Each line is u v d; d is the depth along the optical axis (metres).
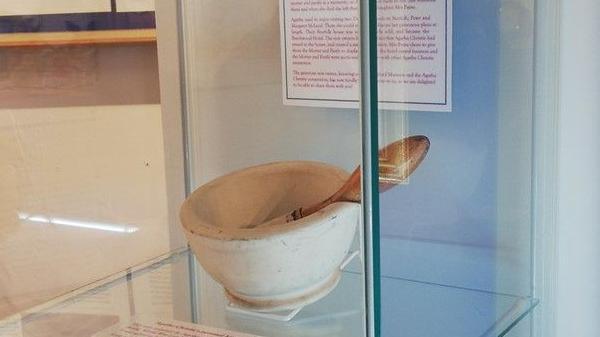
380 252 0.55
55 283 0.89
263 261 0.64
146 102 0.86
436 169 0.64
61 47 0.88
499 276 0.71
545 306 0.74
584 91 0.70
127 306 0.79
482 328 0.69
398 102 0.57
